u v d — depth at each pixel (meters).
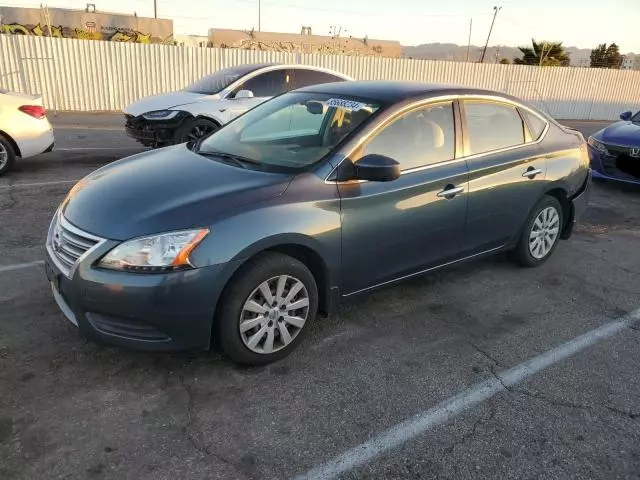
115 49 17.25
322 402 3.02
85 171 8.16
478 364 3.48
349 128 3.70
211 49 18.53
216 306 3.07
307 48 39.31
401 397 3.10
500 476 2.55
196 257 2.91
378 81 4.54
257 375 3.24
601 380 3.37
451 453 2.68
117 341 2.99
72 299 2.99
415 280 4.73
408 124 3.89
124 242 2.89
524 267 5.12
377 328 3.87
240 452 2.61
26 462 2.47
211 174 3.47
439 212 3.98
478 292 4.56
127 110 9.14
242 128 4.35
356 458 2.62
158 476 2.44
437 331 3.88
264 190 3.22
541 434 2.85
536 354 3.64
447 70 22.73
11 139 7.56
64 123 13.83
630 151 7.97
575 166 5.13
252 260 3.13
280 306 3.29
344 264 3.53
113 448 2.59
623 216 7.17
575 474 2.58
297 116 4.12
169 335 2.97
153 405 2.91
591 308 4.38
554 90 24.88
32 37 16.25
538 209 4.89
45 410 2.82
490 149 4.43
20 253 4.80
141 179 3.45
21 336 3.47
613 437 2.85
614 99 26.02
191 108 8.53
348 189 3.47
